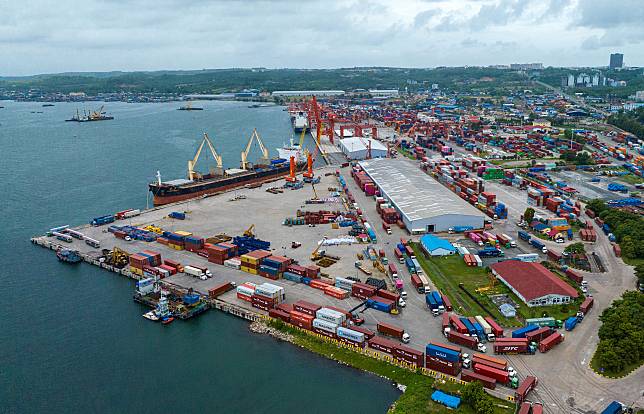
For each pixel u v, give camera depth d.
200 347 116.06
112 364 110.12
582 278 140.62
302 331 120.19
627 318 110.81
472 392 90.38
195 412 94.44
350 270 153.88
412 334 114.94
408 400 93.19
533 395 92.25
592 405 89.31
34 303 138.88
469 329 112.62
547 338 109.06
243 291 136.12
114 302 139.38
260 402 96.38
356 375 103.38
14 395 100.12
